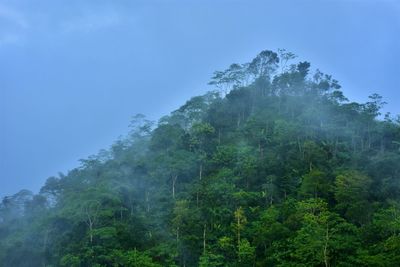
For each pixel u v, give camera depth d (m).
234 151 118.62
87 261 92.94
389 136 125.44
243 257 89.25
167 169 117.19
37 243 112.31
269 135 125.31
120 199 109.88
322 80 150.12
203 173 118.81
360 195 95.75
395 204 91.56
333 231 83.12
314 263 81.50
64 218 109.81
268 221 91.94
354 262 81.25
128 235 98.00
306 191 99.00
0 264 109.12
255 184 109.81
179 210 98.44
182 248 94.44
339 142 125.44
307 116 129.50
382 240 84.44
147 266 88.81
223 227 97.19
